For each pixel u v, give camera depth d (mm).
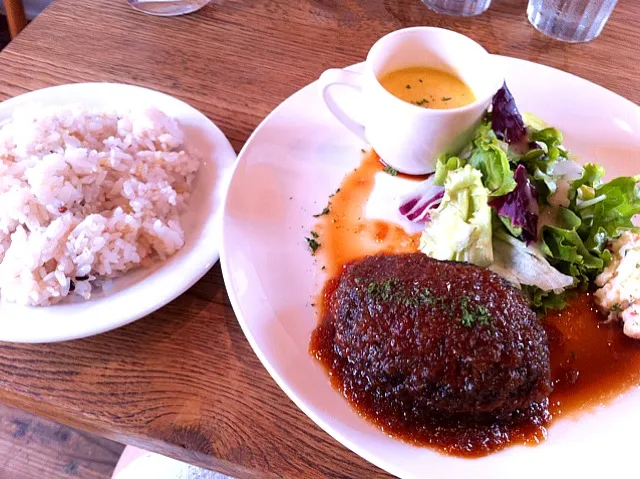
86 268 292
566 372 288
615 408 272
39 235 295
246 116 389
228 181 327
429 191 347
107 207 327
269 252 313
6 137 327
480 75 353
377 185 356
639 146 370
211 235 313
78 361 283
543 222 327
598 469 246
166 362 285
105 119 349
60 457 457
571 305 315
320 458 261
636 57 439
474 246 317
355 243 330
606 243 327
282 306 292
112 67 409
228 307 305
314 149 362
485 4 468
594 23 438
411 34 359
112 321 273
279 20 450
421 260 294
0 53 411
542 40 448
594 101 388
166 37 431
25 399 272
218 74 411
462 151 345
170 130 347
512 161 331
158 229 305
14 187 307
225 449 261
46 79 398
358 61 427
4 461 452
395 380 259
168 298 284
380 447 245
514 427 260
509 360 252
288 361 269
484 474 241
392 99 321
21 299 279
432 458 245
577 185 329
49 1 719
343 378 267
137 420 267
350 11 462
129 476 408
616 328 306
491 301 266
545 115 382
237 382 281
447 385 252
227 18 448
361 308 271
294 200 340
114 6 449
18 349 285
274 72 415
